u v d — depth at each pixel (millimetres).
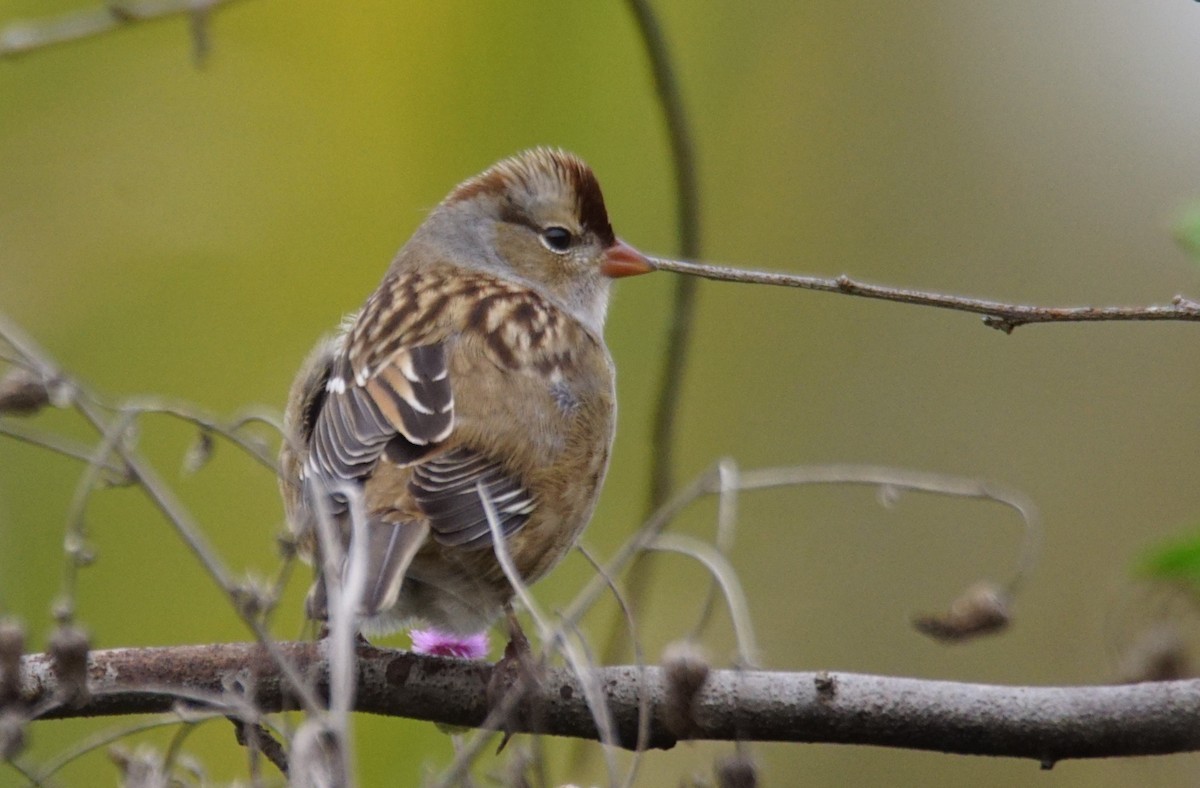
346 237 13133
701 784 6539
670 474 9273
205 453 6277
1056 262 13773
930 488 7328
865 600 12641
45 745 10219
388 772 10523
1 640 6246
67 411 11695
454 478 7602
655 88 9555
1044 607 12445
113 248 12859
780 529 12867
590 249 9859
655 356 12953
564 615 6176
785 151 13984
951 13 14062
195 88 13094
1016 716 6770
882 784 11555
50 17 12883
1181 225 6234
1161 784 10328
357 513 6434
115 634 11492
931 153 13984
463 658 7297
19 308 12578
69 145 12891
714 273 7031
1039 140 13938
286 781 5895
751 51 14039
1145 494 12820
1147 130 13852
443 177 13242
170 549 11648
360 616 6727
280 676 6988
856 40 14102
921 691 6832
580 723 7012
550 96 13281
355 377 8086
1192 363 13039
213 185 13039
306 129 13242
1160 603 7172
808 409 13430
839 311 13641
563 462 8008
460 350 8086
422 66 13305
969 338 13438
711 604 6477
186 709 6547
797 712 6844
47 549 11523
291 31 13312
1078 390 13180
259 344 12859
